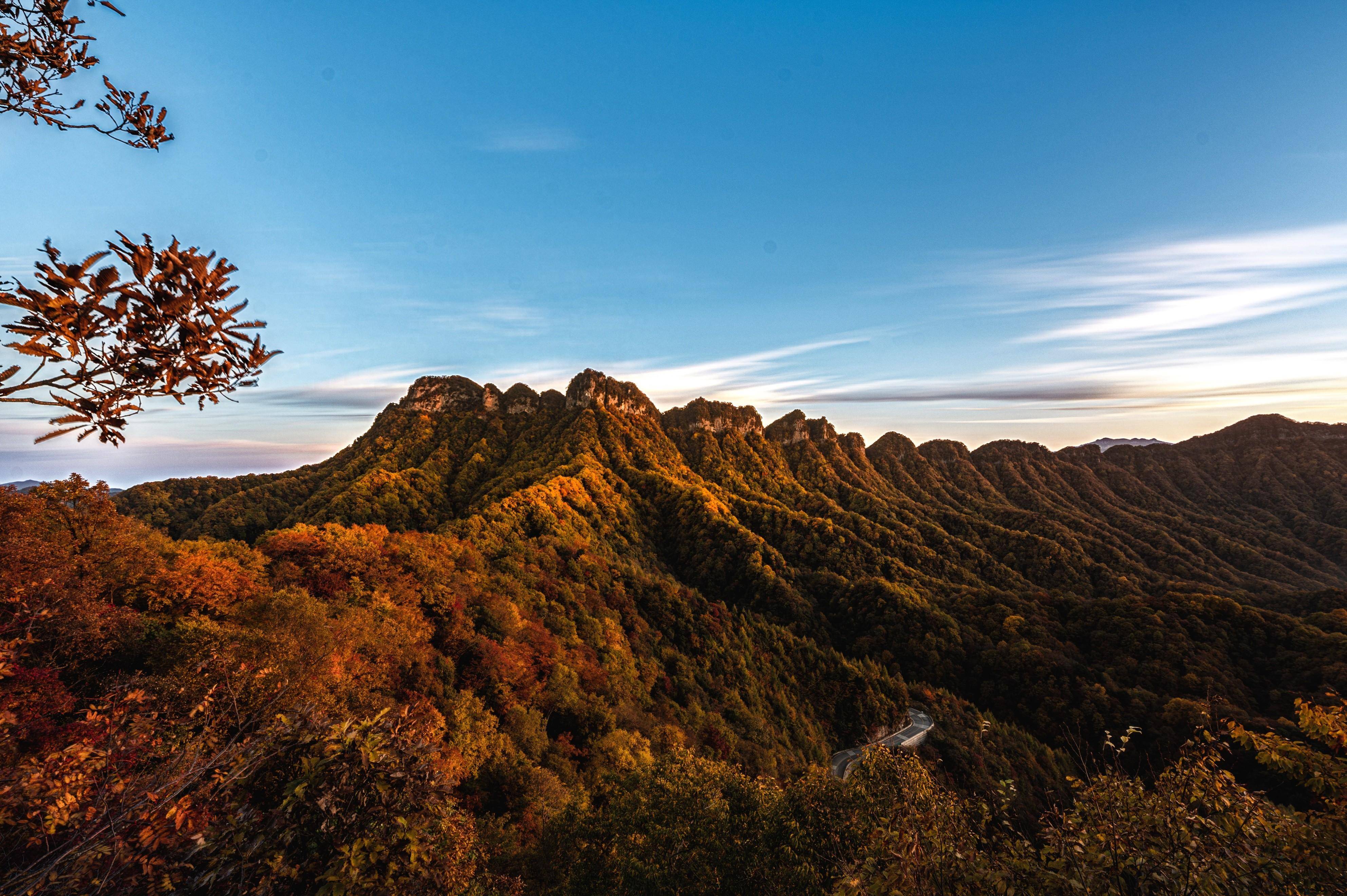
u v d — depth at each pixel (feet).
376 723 18.48
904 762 25.72
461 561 167.53
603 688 135.95
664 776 46.42
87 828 13.85
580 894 44.73
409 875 16.08
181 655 48.34
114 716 18.61
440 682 86.94
